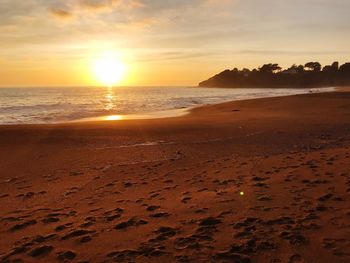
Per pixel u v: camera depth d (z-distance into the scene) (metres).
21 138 16.33
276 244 4.17
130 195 7.10
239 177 7.87
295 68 193.00
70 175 9.65
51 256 4.28
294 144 13.83
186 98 59.91
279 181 7.13
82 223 5.45
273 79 190.00
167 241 4.46
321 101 37.22
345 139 14.60
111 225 5.25
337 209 5.23
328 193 6.04
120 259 4.03
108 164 11.06
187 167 9.84
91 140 15.78
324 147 12.91
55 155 12.72
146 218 5.46
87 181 8.77
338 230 4.44
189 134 17.09
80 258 4.14
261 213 5.28
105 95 80.06
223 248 4.14
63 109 34.31
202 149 13.27
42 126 20.30
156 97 66.06
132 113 30.25
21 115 28.31
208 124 20.80
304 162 8.87
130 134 17.31
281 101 38.34
